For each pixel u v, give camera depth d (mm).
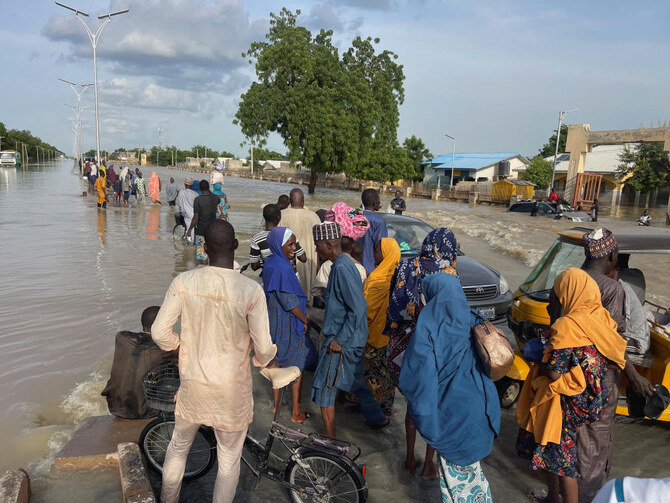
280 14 40250
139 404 4191
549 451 3043
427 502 3422
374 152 44250
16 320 6840
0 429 4164
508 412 4734
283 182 69625
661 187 39188
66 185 37844
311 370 4875
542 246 15617
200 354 2758
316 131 37875
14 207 21484
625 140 31297
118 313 7211
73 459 3652
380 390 4270
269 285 4090
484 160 55656
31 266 10172
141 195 24188
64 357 5652
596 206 27844
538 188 48688
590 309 2938
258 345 2820
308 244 6371
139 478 3229
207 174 89625
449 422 2863
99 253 11672
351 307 3674
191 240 13055
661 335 4078
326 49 39156
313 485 3168
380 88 42375
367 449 4062
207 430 3400
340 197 39625
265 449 3287
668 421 4289
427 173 57875
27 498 3289
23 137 139750
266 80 39375
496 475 3764
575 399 2924
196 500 3355
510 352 2832
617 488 1363
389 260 4223
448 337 2881
